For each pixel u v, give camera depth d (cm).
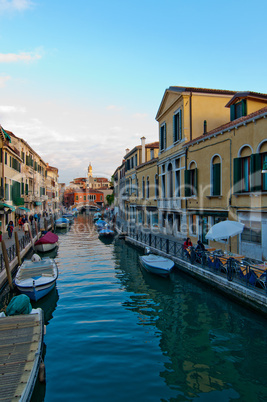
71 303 1077
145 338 797
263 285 879
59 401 550
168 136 2219
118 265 1717
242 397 556
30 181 3909
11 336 677
